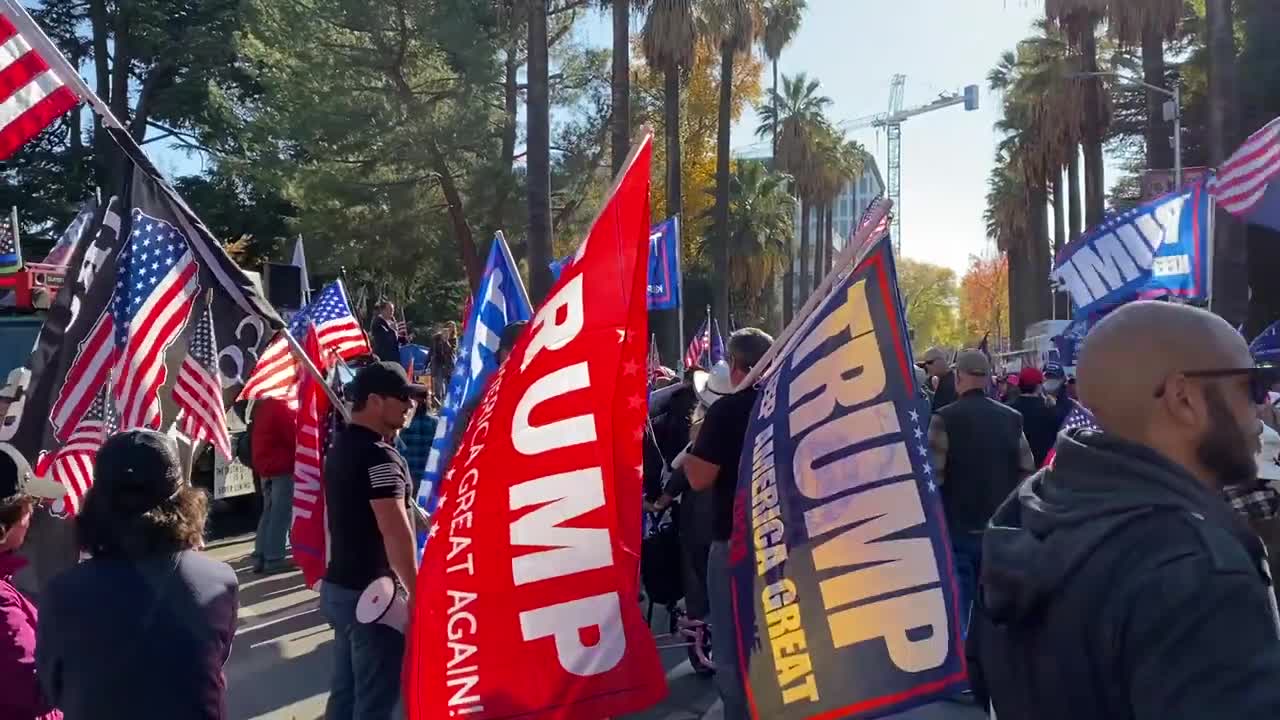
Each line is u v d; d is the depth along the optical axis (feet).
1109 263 29.55
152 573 7.45
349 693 12.93
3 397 11.78
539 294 54.60
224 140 97.76
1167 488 4.49
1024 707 4.78
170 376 11.89
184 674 7.32
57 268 27.84
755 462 9.59
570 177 79.10
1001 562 4.90
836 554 9.39
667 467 20.59
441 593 8.43
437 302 108.78
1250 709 3.84
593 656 8.63
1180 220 29.09
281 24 69.26
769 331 159.12
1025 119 112.98
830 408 9.70
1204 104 96.12
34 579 11.16
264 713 17.12
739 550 9.56
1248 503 6.27
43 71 11.19
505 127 75.36
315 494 17.52
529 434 8.68
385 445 12.20
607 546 8.81
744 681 9.45
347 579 12.03
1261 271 84.79
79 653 7.22
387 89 69.97
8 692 7.62
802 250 161.89
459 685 8.32
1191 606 4.08
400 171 74.43
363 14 67.41
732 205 137.90
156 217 12.07
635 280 8.98
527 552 8.61
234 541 32.76
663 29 83.71
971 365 17.94
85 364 11.82
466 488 8.56
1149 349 4.70
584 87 81.76
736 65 136.46
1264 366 4.78
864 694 9.05
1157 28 79.66
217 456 30.89
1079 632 4.43
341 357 24.20
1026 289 156.97
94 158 95.09
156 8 95.71
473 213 71.97
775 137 153.79
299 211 83.76
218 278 12.24
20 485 8.43
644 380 9.04
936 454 17.83
